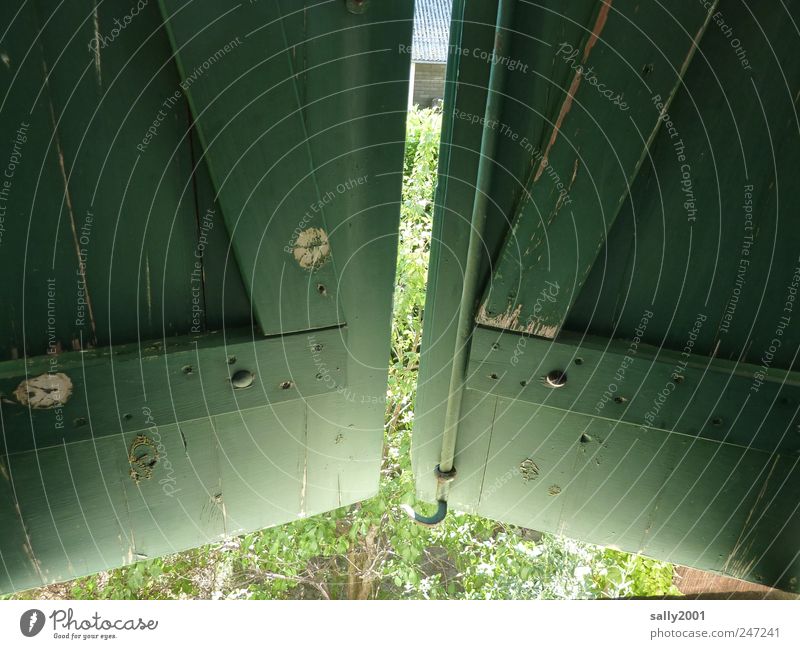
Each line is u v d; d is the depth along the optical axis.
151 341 1.35
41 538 1.49
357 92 1.21
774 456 1.55
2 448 1.29
